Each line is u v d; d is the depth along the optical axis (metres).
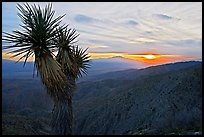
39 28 7.16
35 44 7.09
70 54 7.86
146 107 29.23
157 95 30.73
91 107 41.34
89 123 34.59
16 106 43.44
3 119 13.78
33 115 36.34
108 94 50.09
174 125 11.52
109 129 30.53
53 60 7.20
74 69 7.80
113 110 34.16
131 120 28.69
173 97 26.45
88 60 9.13
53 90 7.19
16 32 6.93
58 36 7.54
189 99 24.16
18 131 9.94
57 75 7.10
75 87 7.84
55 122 7.29
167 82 32.59
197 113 14.18
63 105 7.29
